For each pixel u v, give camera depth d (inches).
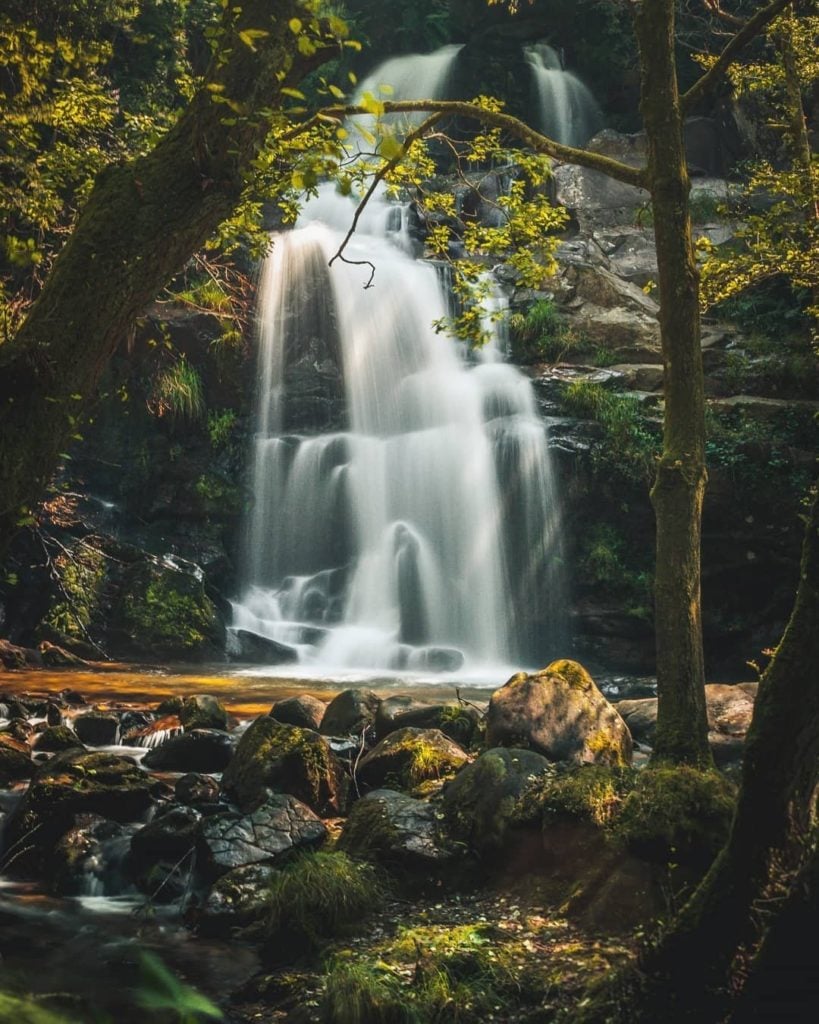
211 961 215.2
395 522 784.9
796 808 139.1
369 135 183.2
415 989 191.2
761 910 138.3
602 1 1119.0
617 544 766.5
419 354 848.9
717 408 781.9
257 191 321.7
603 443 765.9
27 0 582.9
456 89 1155.3
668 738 251.6
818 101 946.7
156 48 732.0
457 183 1021.2
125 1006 191.3
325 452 794.2
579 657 754.2
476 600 766.5
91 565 682.2
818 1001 133.5
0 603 646.5
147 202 189.8
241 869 241.3
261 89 193.3
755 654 746.2
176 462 766.5
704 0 461.7
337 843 253.9
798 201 522.9
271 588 776.9
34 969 208.7
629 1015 152.7
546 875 230.8
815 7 685.9
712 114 1104.2
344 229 952.3
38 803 279.1
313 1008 187.6
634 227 976.9
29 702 423.8
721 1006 143.3
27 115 384.5
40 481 179.0
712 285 528.1
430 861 237.0
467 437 788.0
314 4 185.0
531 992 190.4
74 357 181.9
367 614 769.6
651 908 210.5
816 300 609.0
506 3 1178.0
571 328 866.1
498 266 916.0
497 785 246.2
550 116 1143.6
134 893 254.2
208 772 340.5
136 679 557.6
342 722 365.7
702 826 213.5
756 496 745.6
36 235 524.7
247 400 800.3
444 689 589.3
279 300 822.5
